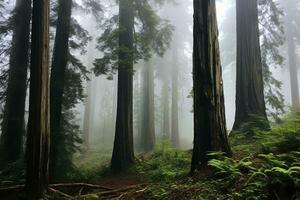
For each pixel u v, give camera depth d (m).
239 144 10.70
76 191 10.64
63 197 9.30
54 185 10.26
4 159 15.17
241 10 13.44
